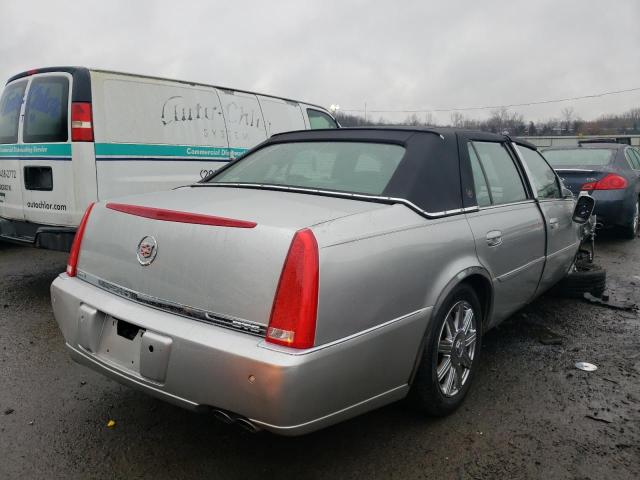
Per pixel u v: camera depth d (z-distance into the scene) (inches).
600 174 317.4
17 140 207.3
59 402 121.3
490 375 138.6
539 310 192.9
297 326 80.1
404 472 98.1
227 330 84.9
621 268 264.2
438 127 130.5
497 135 149.4
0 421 112.2
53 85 197.9
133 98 214.4
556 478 96.7
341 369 85.1
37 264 253.4
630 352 155.2
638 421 116.7
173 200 106.9
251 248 84.9
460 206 118.5
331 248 85.2
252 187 120.5
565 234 175.3
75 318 103.7
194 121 244.4
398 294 95.4
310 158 127.3
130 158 212.1
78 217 196.2
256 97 285.4
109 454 102.1
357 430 111.7
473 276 119.5
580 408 122.0
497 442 107.9
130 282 98.3
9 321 173.2
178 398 88.2
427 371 105.7
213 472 97.7
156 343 88.1
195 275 89.0
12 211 213.6
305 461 101.2
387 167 114.3
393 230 97.3
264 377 78.6
